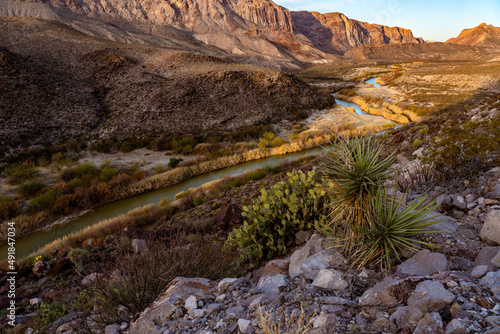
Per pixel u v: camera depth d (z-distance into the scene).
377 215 2.99
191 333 2.56
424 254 2.69
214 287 3.59
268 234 4.97
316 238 3.88
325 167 3.49
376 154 3.08
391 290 2.21
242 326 2.29
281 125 49.22
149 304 3.60
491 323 1.58
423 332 1.67
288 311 2.42
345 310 2.26
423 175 6.07
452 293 1.92
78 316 3.82
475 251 2.79
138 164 33.97
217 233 7.94
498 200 3.83
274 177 17.33
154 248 4.42
